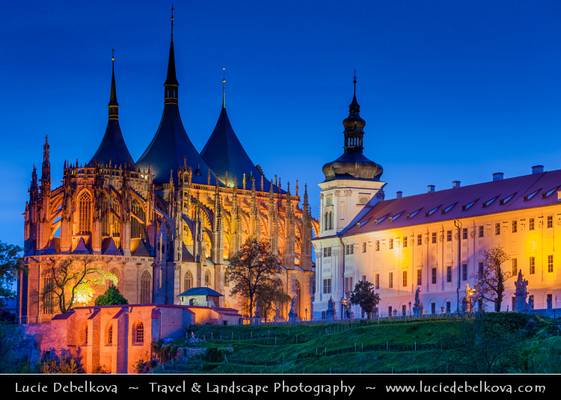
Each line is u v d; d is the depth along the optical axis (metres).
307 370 187.38
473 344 164.25
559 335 169.62
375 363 180.62
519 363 161.75
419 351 180.62
